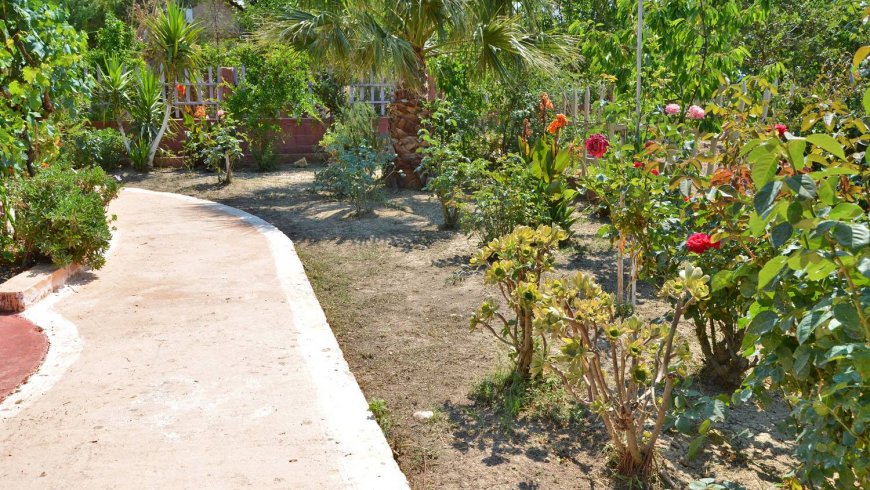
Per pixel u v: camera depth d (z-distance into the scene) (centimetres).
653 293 534
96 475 273
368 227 800
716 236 297
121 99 1265
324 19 871
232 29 2473
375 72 907
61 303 500
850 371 198
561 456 307
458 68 1109
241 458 287
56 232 543
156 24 1271
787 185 180
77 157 1194
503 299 529
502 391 370
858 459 209
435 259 654
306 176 1218
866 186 263
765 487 283
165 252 657
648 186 428
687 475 293
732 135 379
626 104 626
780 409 354
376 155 969
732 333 370
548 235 367
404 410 352
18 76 627
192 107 1348
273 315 473
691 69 684
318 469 279
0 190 553
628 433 281
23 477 271
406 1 879
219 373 374
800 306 238
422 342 446
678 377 303
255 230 758
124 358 395
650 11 690
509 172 699
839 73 560
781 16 1220
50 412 328
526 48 909
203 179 1181
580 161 688
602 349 427
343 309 513
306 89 1337
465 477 289
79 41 706
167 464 281
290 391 352
